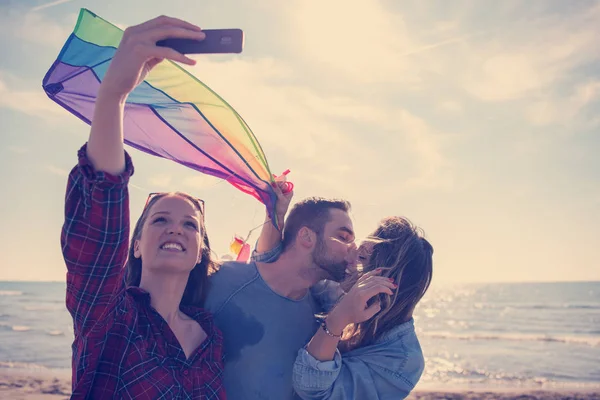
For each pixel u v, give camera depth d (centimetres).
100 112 99
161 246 130
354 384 146
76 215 104
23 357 1080
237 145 146
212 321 142
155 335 124
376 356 155
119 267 111
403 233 165
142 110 140
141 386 116
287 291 160
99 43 128
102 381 116
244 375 149
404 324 163
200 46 101
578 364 1122
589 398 807
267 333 153
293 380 144
